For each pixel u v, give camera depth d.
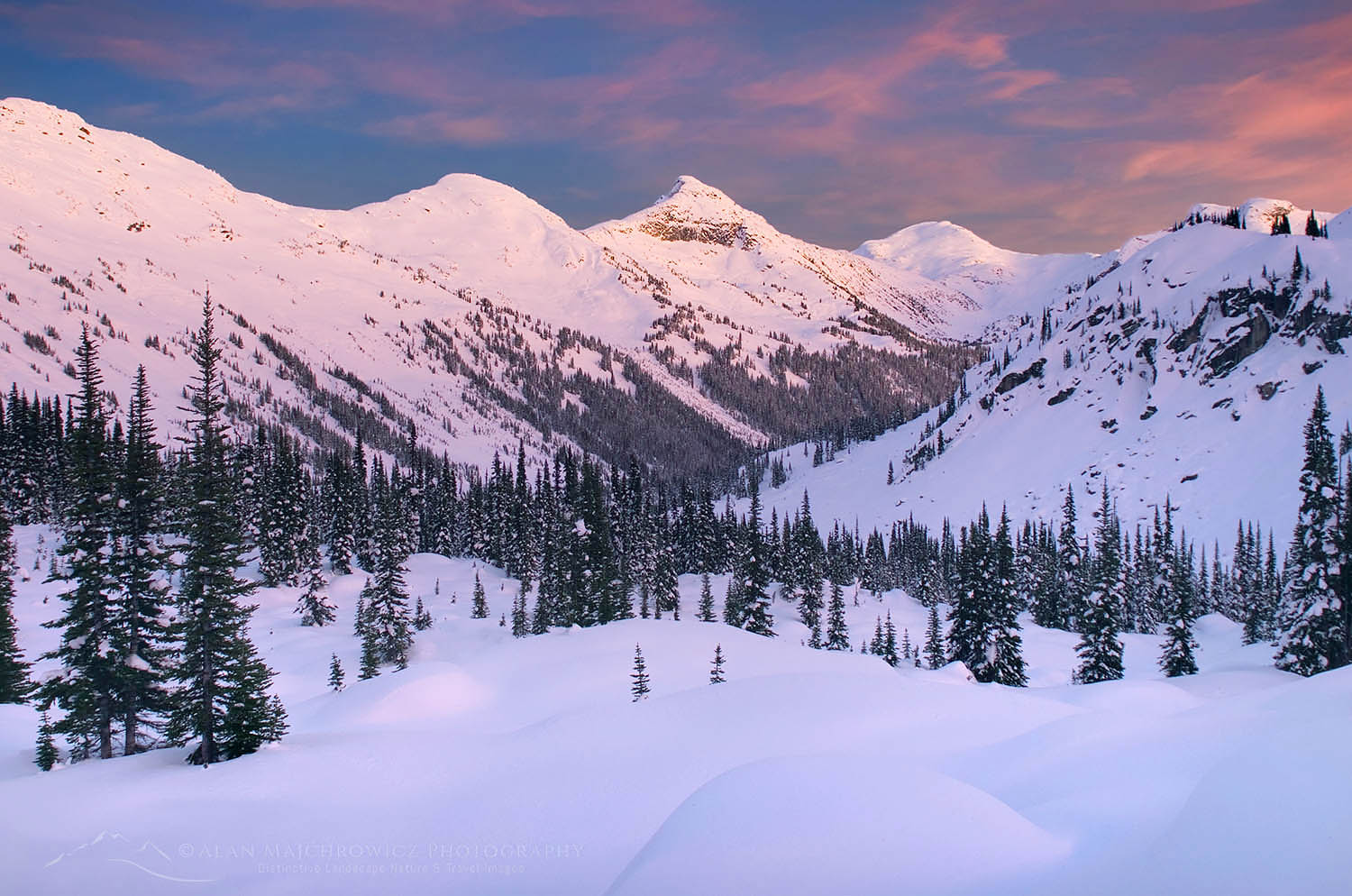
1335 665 43.69
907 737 25.59
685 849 12.03
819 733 26.02
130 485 32.75
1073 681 56.78
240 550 31.47
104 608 32.84
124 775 26.44
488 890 17.44
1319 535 45.28
